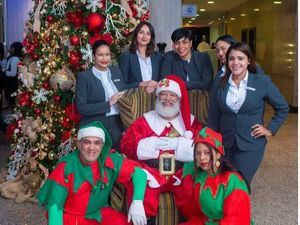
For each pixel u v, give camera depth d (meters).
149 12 5.77
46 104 4.81
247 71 3.57
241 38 19.55
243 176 3.19
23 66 5.03
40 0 4.98
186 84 4.47
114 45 4.95
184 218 3.45
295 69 11.42
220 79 3.68
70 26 4.79
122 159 3.37
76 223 3.19
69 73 4.77
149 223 3.54
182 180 3.26
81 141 3.15
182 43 4.50
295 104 11.33
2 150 6.96
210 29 28.52
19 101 5.05
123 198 3.49
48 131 4.79
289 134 8.23
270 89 3.56
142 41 4.60
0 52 8.83
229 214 2.86
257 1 16.55
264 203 4.78
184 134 3.79
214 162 2.99
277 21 13.78
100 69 4.32
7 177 5.33
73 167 3.18
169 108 3.76
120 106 4.09
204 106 4.07
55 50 4.80
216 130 3.73
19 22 11.80
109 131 4.26
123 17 4.94
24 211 4.57
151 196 3.44
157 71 4.68
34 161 4.90
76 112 4.72
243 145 3.57
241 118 3.55
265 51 15.59
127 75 4.65
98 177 3.23
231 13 21.59
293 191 5.16
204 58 4.62
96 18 4.68
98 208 3.31
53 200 3.09
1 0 11.73
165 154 3.69
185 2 18.23
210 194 2.97
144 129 3.81
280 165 6.22
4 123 7.57
